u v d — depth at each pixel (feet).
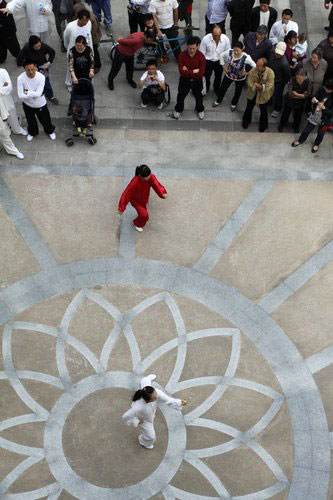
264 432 32.96
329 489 31.27
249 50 45.14
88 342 35.94
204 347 35.88
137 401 28.71
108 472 31.73
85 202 42.16
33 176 43.42
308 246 40.32
